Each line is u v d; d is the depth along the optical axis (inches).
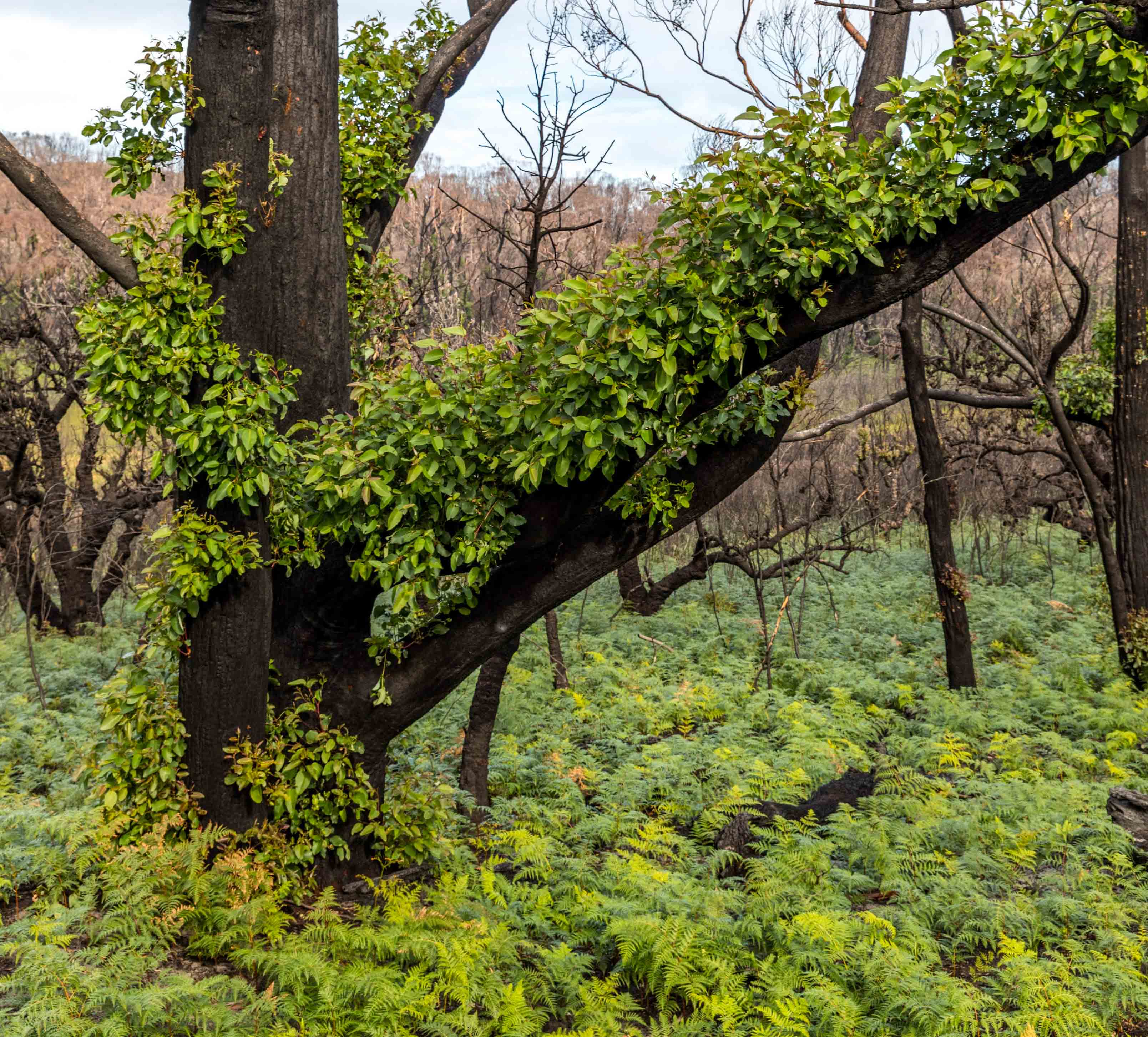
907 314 443.2
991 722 385.4
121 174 202.4
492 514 203.3
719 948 202.8
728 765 314.7
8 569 562.3
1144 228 468.4
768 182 188.5
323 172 209.5
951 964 213.5
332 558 218.1
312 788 224.8
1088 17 178.9
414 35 276.4
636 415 187.9
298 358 211.0
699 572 549.3
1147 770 337.7
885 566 714.2
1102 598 554.6
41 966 164.1
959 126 188.2
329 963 184.9
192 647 209.6
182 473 199.0
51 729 373.7
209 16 193.5
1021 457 753.0
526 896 227.6
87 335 192.9
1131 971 198.5
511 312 359.9
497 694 289.7
